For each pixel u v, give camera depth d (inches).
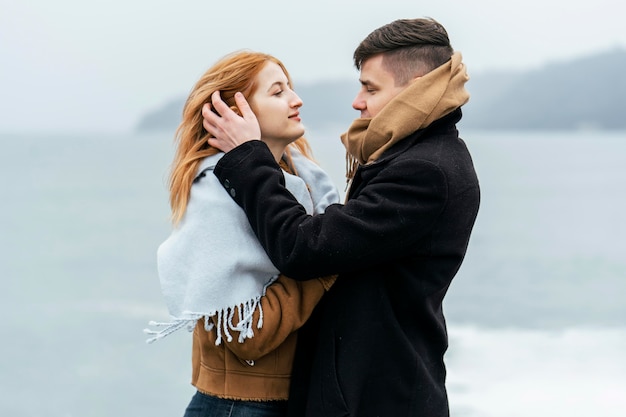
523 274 721.6
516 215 1263.5
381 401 91.5
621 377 366.0
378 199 89.4
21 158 3314.5
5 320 532.4
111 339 472.4
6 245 910.4
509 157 3309.5
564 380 361.7
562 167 2529.5
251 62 99.0
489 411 320.5
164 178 102.0
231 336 93.0
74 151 4143.7
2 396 374.9
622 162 2930.6
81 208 1338.6
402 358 91.6
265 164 93.0
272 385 97.1
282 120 99.5
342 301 92.9
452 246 92.8
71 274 727.7
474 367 387.5
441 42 95.7
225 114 95.8
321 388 91.6
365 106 97.7
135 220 1160.8
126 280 694.5
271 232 90.0
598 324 497.7
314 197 104.1
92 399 367.9
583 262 791.1
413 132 92.7
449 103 92.1
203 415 99.5
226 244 93.1
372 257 89.6
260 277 94.3
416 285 92.2
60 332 495.8
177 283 94.0
